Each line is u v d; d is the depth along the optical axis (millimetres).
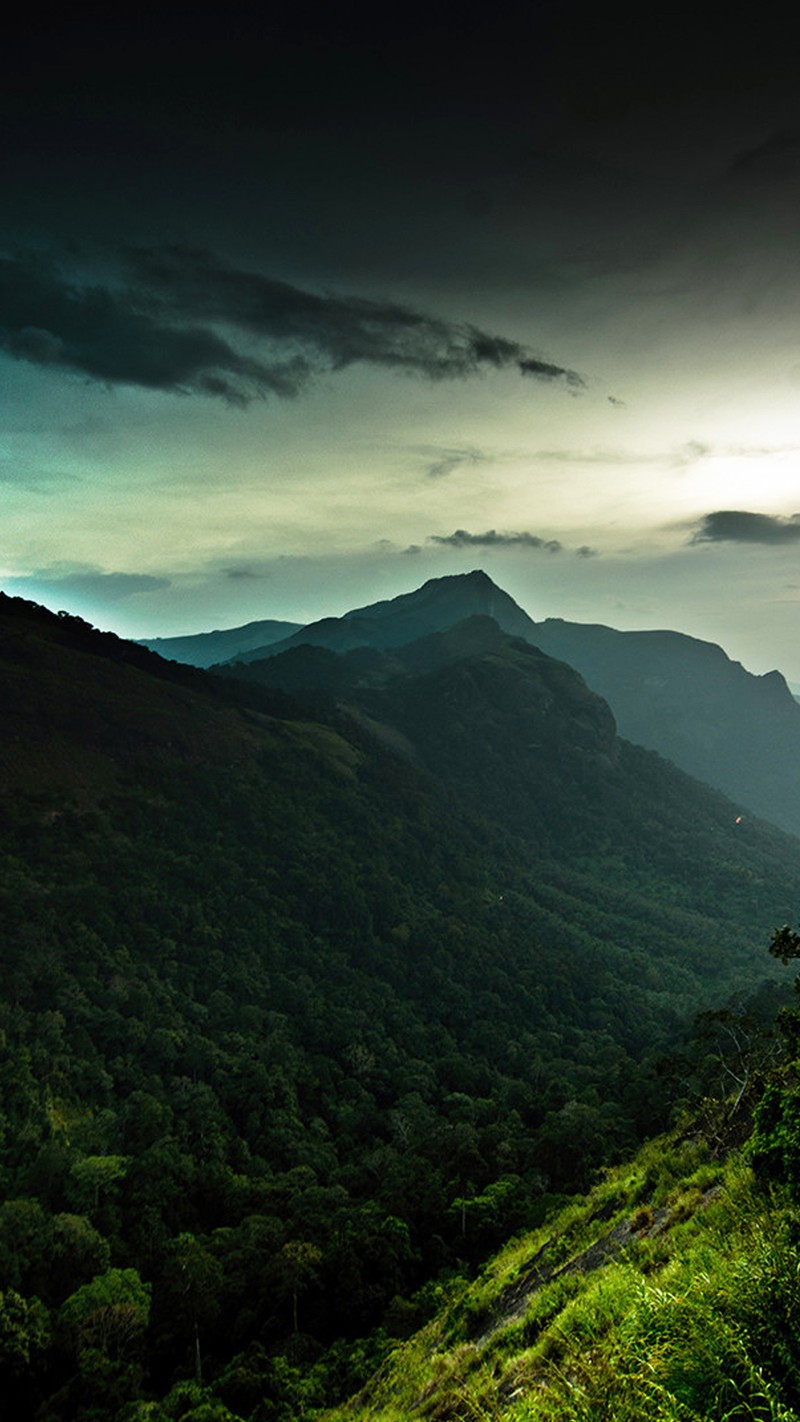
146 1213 40438
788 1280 3416
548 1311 8148
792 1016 11375
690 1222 7398
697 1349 3240
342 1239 34344
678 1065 31828
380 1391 14625
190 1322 31219
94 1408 26750
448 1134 48344
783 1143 6340
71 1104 49719
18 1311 30469
